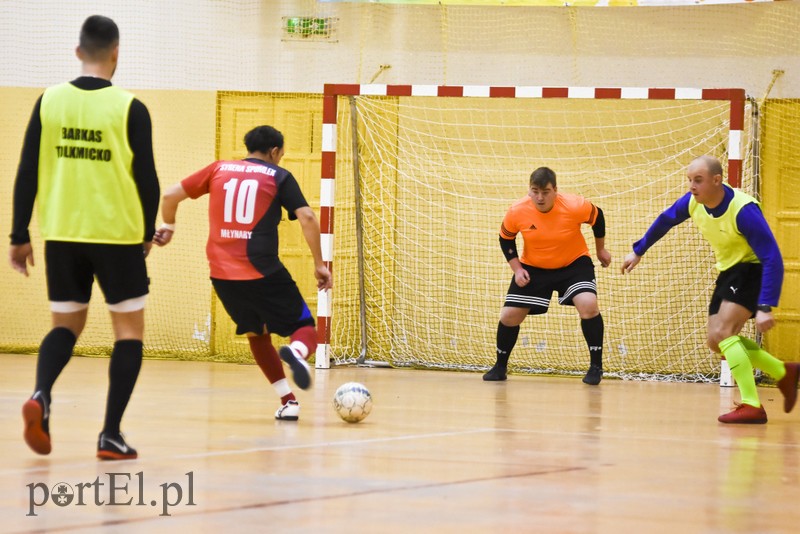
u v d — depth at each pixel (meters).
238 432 14.85
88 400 19.02
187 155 34.88
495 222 32.69
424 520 8.70
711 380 29.86
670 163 31.70
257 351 16.92
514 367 32.19
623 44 32.38
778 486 11.11
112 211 11.95
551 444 14.41
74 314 12.32
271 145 17.22
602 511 9.34
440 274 32.94
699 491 10.63
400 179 33.19
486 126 32.81
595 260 32.12
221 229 16.62
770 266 17.95
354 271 33.53
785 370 19.12
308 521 8.55
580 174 32.28
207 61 34.72
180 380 24.78
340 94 29.94
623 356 31.78
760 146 31.23
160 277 34.94
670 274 31.53
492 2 32.84
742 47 31.62
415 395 22.53
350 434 14.97
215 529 8.17
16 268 12.34
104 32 12.30
